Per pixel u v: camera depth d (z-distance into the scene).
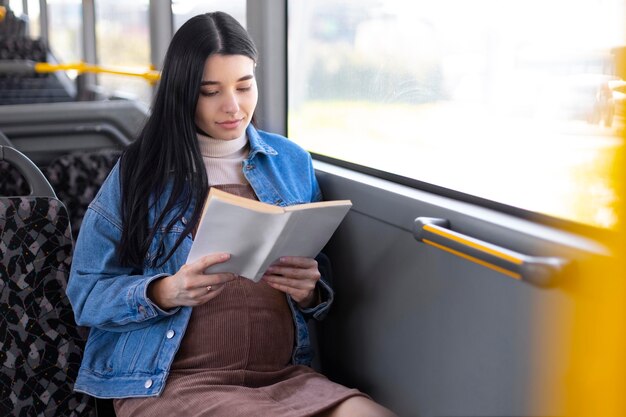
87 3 4.75
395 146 1.67
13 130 2.22
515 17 1.32
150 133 1.62
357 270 1.72
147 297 1.50
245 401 1.46
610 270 1.07
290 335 1.67
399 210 1.53
